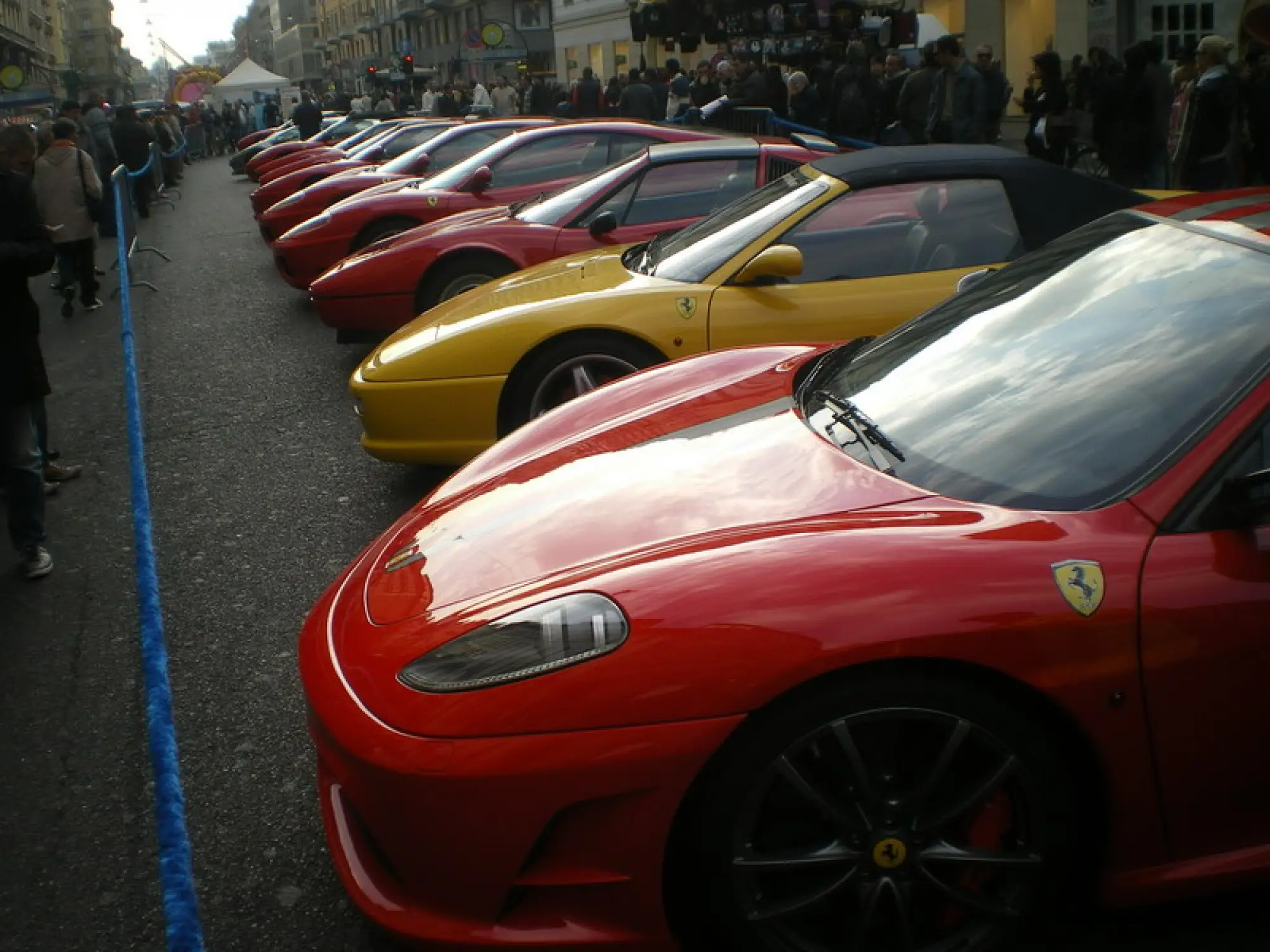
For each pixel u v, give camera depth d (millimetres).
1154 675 2160
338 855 2436
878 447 2662
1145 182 11672
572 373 5000
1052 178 4945
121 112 19953
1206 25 18703
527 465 3041
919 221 4949
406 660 2293
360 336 7770
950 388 2781
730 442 2844
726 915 2182
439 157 12281
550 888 2184
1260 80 10930
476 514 2791
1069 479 2373
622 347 4945
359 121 24844
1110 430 2430
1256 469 2266
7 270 4645
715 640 2098
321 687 2396
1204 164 10305
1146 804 2230
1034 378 2672
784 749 2131
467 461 5086
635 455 2883
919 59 17109
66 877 2975
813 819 2240
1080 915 2520
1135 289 2775
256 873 2898
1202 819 2277
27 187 4727
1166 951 2410
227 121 48188
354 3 93625
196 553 5020
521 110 28062
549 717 2096
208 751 3479
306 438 6613
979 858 2248
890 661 2119
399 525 3031
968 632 2096
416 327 5473
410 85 39125
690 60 36031
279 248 10023
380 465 6016
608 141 9508
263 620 4320
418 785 2133
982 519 2297
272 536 5145
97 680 4004
